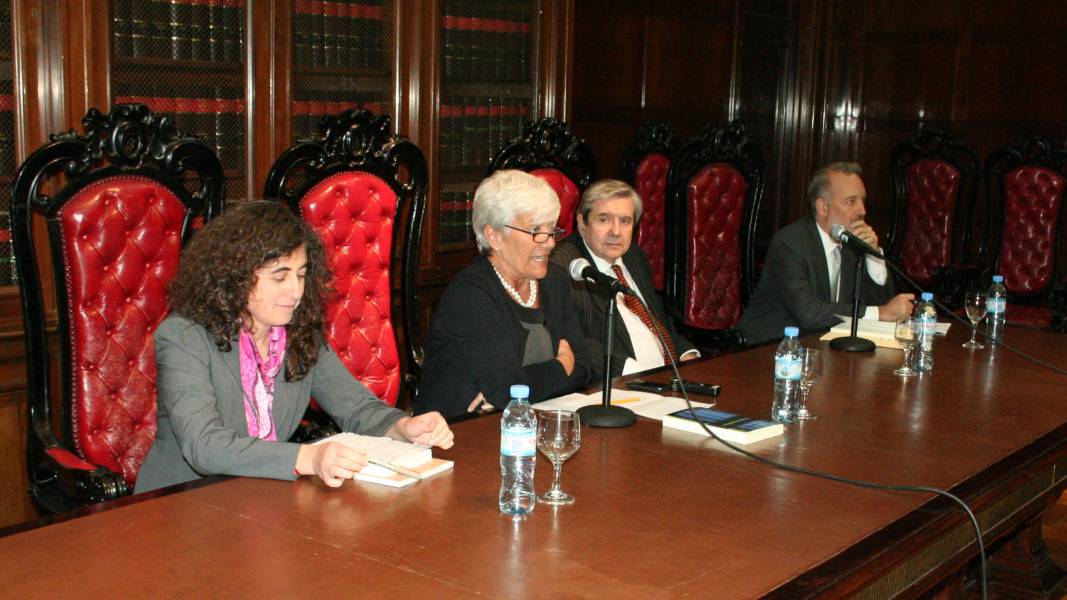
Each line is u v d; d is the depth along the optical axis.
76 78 3.31
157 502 1.80
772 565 1.62
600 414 2.44
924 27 6.99
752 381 2.97
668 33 6.20
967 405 2.75
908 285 6.37
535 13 4.95
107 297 2.79
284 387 2.36
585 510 1.84
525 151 4.13
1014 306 5.59
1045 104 6.69
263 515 1.76
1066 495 4.46
